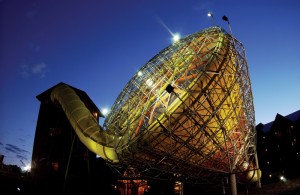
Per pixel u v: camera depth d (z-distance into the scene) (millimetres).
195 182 25875
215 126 20844
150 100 23828
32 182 37812
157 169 22141
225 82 19797
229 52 20969
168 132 18469
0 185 34250
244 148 23781
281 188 21938
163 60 26859
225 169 22781
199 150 19844
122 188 39406
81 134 27297
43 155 40812
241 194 24109
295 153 53344
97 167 42438
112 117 28250
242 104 22297
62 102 32062
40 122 43688
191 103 18812
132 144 19562
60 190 37375
